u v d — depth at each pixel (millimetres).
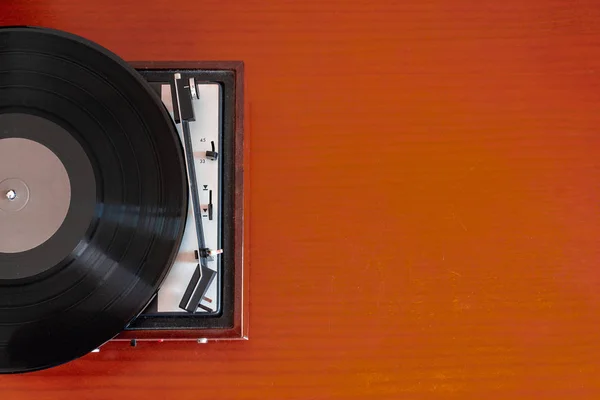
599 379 1313
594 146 1395
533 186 1375
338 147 1367
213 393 1268
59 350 1016
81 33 1370
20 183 1052
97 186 1049
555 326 1326
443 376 1298
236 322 1115
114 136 1056
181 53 1378
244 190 1265
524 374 1307
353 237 1334
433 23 1419
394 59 1404
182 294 1096
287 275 1315
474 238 1349
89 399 1245
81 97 1057
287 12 1406
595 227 1368
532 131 1394
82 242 1035
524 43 1422
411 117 1385
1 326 1022
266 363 1284
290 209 1340
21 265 1032
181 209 1017
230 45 1388
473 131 1386
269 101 1376
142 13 1384
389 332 1306
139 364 1264
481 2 1421
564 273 1347
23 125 1058
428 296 1321
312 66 1391
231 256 1140
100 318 1021
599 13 1432
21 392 1243
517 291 1335
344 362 1292
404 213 1349
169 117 1035
